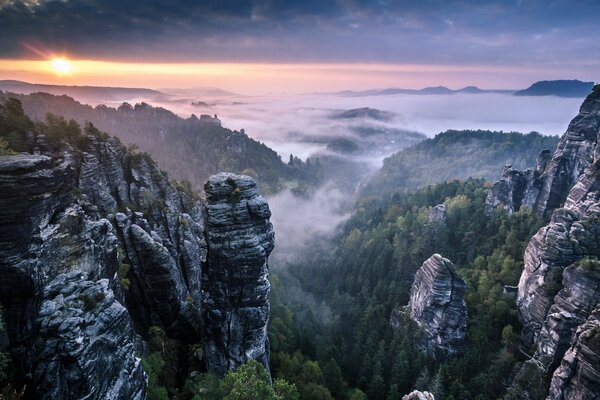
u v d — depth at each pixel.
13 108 59.09
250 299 49.19
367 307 100.44
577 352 50.03
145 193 72.25
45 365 26.28
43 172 30.55
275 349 72.06
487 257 100.38
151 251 56.25
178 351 53.62
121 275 51.50
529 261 77.25
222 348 49.56
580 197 84.00
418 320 81.38
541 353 62.47
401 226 145.50
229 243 47.66
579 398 48.66
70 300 28.97
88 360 26.59
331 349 83.00
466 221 124.19
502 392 64.31
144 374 32.59
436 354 75.81
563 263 68.94
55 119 66.81
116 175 69.06
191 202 89.06
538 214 107.19
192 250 69.31
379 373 73.69
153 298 57.53
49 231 31.19
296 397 40.22
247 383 36.28
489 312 79.00
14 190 27.88
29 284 28.22
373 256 134.75
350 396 68.00
